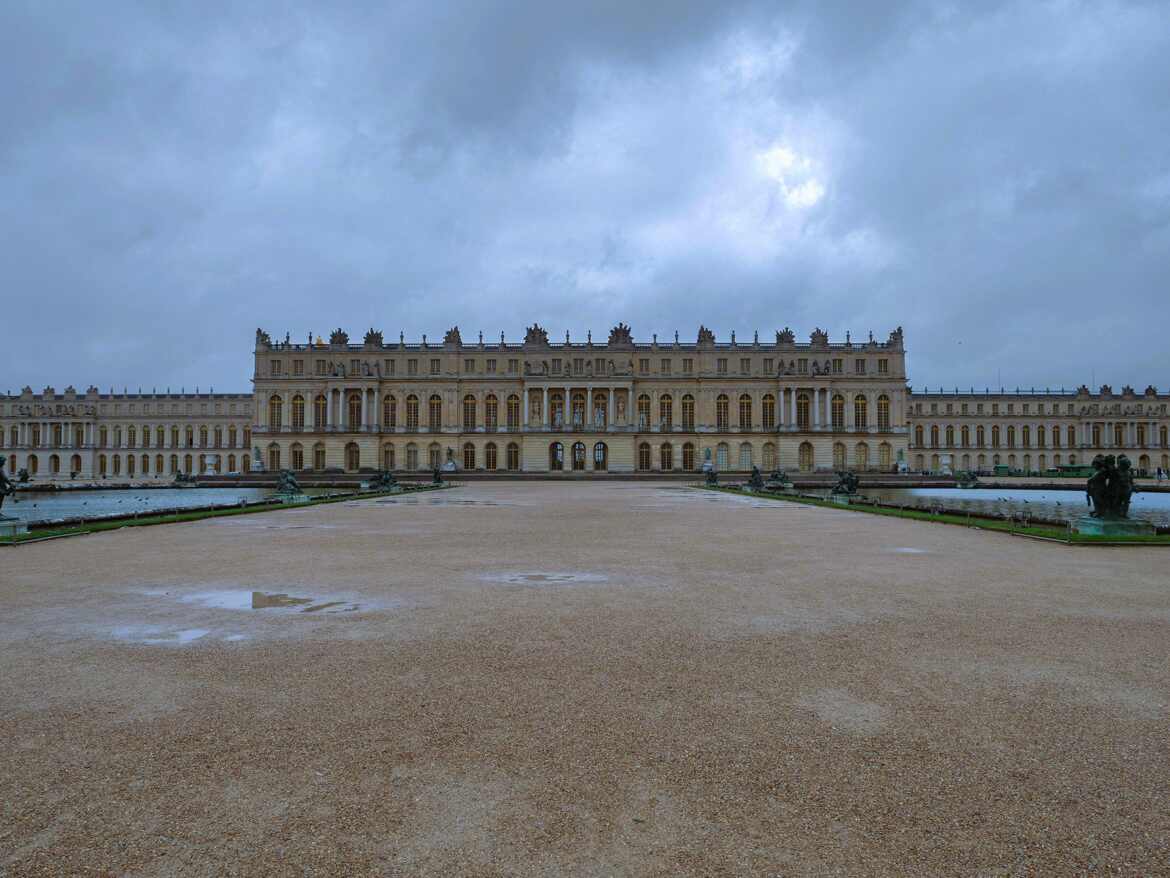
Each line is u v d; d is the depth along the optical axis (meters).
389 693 10.70
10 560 24.12
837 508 50.19
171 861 6.55
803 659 12.38
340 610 16.22
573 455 140.25
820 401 138.25
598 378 139.50
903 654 12.68
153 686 11.01
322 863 6.52
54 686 11.02
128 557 24.81
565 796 7.69
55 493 89.94
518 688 10.91
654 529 34.56
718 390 140.50
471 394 142.00
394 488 83.88
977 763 8.39
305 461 139.88
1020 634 14.05
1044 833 6.98
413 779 8.05
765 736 9.16
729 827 7.10
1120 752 8.66
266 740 9.05
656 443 140.62
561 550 26.58
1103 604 16.84
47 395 172.38
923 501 66.12
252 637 13.87
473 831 7.04
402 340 144.25
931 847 6.75
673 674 11.58
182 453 169.62
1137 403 173.38
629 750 8.77
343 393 140.38
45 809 7.45
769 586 19.12
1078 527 31.94
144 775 8.15
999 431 173.25
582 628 14.52
